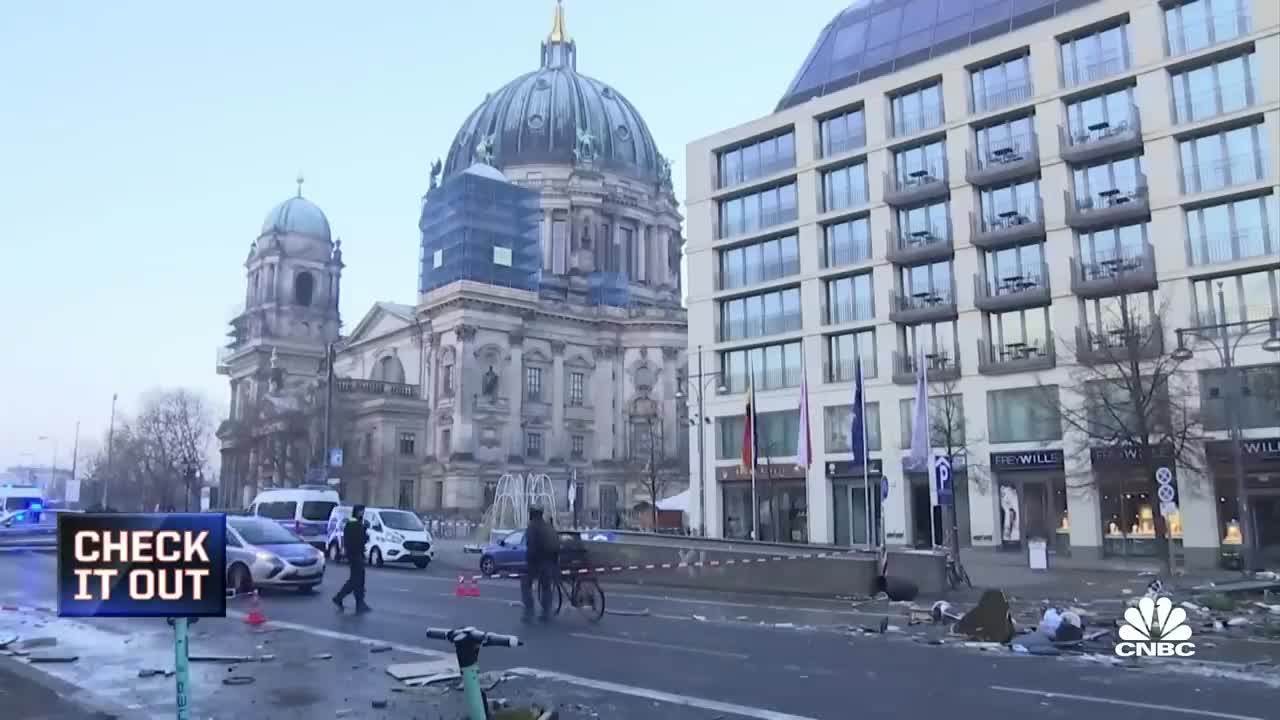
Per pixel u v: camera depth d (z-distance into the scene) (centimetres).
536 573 1819
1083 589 2442
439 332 9381
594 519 9000
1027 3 4756
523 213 9794
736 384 5372
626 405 10119
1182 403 3547
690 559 2558
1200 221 3884
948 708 996
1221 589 2177
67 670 1252
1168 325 3841
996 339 4434
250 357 10944
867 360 4822
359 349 10775
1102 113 4188
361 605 1925
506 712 917
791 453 5053
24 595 2281
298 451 8844
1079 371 3800
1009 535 4225
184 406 10875
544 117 11275
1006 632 1510
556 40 12788
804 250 5088
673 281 11944
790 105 5506
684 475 9612
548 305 9794
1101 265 4106
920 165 4747
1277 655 1377
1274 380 3597
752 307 5362
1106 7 4153
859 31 5456
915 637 1552
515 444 9200
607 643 1484
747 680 1159
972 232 4469
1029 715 962
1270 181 3697
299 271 11194
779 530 5088
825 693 1077
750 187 5388
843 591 2262
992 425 4331
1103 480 3912
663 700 1038
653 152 12125
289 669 1238
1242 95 3825
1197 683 1144
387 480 8819
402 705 1011
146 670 1221
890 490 4591
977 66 4562
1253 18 3778
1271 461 3534
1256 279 3741
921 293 4688
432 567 3653
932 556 2247
